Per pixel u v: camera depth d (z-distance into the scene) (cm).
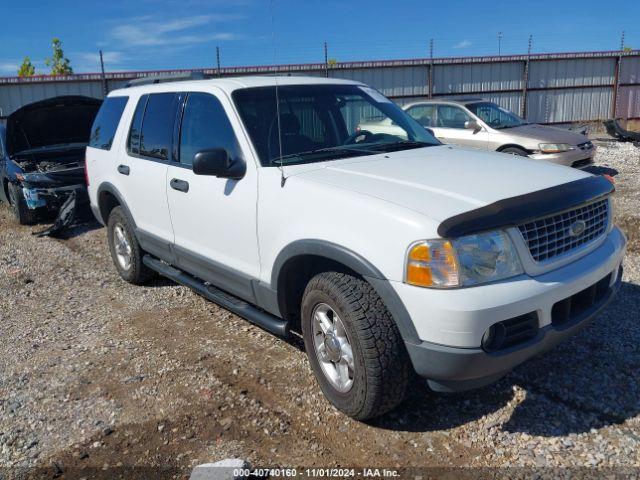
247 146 384
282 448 313
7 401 374
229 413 347
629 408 330
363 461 299
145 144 508
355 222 305
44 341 467
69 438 331
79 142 1059
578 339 412
